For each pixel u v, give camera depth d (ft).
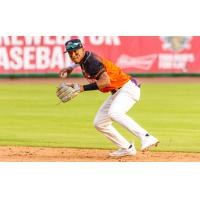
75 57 99.66
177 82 251.60
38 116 162.09
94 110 175.83
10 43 263.70
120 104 101.76
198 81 256.32
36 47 264.72
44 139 125.90
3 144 119.03
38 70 265.54
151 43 268.62
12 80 258.16
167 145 119.44
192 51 270.05
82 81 250.16
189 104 185.98
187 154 110.63
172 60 270.46
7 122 150.92
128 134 138.00
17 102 190.49
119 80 102.53
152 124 147.95
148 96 205.57
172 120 154.20
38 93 213.66
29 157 106.63
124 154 106.52
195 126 144.77
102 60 100.89
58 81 252.42
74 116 162.91
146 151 112.98
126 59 266.98
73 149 115.03
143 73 269.44
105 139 127.13
